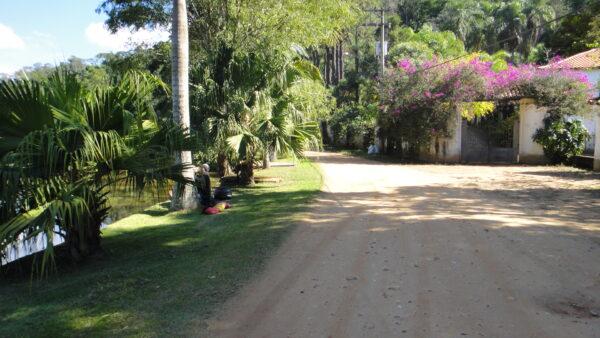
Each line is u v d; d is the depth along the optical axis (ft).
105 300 17.17
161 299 16.99
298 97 47.06
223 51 43.80
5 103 19.62
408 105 72.38
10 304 17.60
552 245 22.36
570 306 15.44
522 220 28.02
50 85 20.59
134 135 21.63
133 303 16.71
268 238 25.07
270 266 20.35
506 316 14.75
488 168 61.93
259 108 42.70
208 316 15.35
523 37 159.63
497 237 23.93
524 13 163.63
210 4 56.49
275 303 16.30
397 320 14.67
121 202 39.37
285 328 14.38
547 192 39.78
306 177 52.21
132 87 22.61
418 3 191.01
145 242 26.35
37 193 19.43
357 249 22.48
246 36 55.67
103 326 14.85
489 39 165.07
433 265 19.72
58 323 15.34
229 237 26.11
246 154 41.73
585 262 19.79
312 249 22.74
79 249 22.59
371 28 162.71
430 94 69.77
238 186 46.96
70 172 20.77
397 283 17.79
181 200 35.35
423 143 72.90
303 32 56.75
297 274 19.21
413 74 73.05
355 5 72.38
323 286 17.75
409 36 140.87
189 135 23.18
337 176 53.01
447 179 49.52
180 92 34.12
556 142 64.49
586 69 82.48
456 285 17.43
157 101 39.58
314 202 35.45
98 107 21.54
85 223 22.41
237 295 17.12
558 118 65.72
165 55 67.77
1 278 21.01
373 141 106.01
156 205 38.50
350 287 17.54
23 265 22.44
